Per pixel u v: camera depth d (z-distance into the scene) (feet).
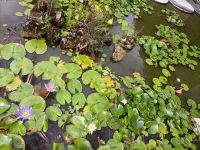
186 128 5.06
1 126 4.00
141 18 7.48
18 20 5.88
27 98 4.42
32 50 5.33
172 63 6.49
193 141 4.98
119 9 7.30
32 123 4.18
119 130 4.52
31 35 5.51
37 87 4.74
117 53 5.92
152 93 5.32
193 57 7.02
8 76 4.65
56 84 4.86
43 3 5.87
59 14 5.85
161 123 4.92
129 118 4.70
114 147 4.23
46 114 4.40
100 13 6.35
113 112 4.71
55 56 5.42
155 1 8.41
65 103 4.69
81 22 5.76
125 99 4.94
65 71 5.14
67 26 6.05
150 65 6.16
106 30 6.03
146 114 4.91
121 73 5.66
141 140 4.54
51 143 4.15
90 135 4.41
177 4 8.57
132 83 5.49
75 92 4.90
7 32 5.54
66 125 4.39
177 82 6.08
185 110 5.43
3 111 4.13
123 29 6.73
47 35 5.59
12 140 3.84
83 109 4.66
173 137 4.84
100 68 5.51
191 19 8.49
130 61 6.06
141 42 6.57
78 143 4.09
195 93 6.00
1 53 5.03
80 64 5.42
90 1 6.94
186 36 7.64
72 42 5.64
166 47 6.67
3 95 4.46
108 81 5.31
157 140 4.68
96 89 5.06
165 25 7.66
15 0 6.34
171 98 5.49
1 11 5.93
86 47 5.56
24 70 4.89
